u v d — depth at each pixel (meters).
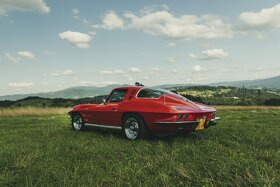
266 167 4.52
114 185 4.03
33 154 5.89
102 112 9.20
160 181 4.08
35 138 8.68
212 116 8.52
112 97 9.17
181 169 4.52
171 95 8.15
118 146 6.86
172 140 7.80
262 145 7.06
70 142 7.50
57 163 5.14
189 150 6.18
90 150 6.32
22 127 12.66
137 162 5.31
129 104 8.30
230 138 8.16
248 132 9.33
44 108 27.39
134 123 8.19
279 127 11.12
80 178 4.27
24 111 24.45
